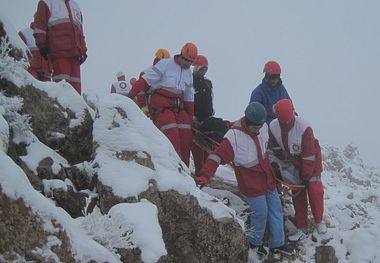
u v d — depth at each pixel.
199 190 5.33
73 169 5.01
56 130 5.28
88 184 4.99
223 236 5.12
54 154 5.01
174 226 4.91
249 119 6.24
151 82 6.87
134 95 6.84
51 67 7.02
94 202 4.77
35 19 6.60
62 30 6.62
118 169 4.93
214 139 7.20
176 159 5.56
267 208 6.29
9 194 3.13
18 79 5.09
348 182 10.50
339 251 6.73
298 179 6.91
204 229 5.04
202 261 4.97
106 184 4.79
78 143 5.39
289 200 7.23
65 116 5.40
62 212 3.59
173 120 6.78
